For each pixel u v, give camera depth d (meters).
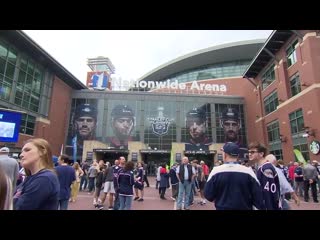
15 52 30.20
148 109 41.50
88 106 40.75
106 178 10.59
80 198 13.57
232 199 3.57
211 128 41.62
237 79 48.47
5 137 9.53
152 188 20.80
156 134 40.50
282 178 4.80
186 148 36.94
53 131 36.03
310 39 24.23
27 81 31.84
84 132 39.56
